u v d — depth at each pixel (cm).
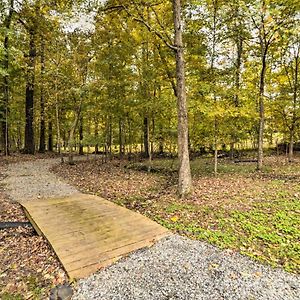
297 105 1156
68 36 1287
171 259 388
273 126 1387
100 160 1661
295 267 362
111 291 313
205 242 444
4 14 1123
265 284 326
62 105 1584
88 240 442
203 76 962
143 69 1030
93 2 827
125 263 377
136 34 1007
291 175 941
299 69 1277
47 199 706
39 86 1602
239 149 1914
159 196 739
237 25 1015
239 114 941
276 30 916
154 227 505
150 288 319
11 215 585
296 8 841
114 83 1147
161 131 1221
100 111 1330
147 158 1698
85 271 353
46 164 1417
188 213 581
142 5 736
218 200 665
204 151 1803
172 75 1038
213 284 326
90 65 1323
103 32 1150
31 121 1831
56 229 486
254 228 487
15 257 399
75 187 877
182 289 316
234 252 409
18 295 308
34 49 1453
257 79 1273
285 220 513
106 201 689
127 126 1596
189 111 914
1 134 1889
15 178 988
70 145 1434
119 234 470
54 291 311
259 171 1057
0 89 1504
